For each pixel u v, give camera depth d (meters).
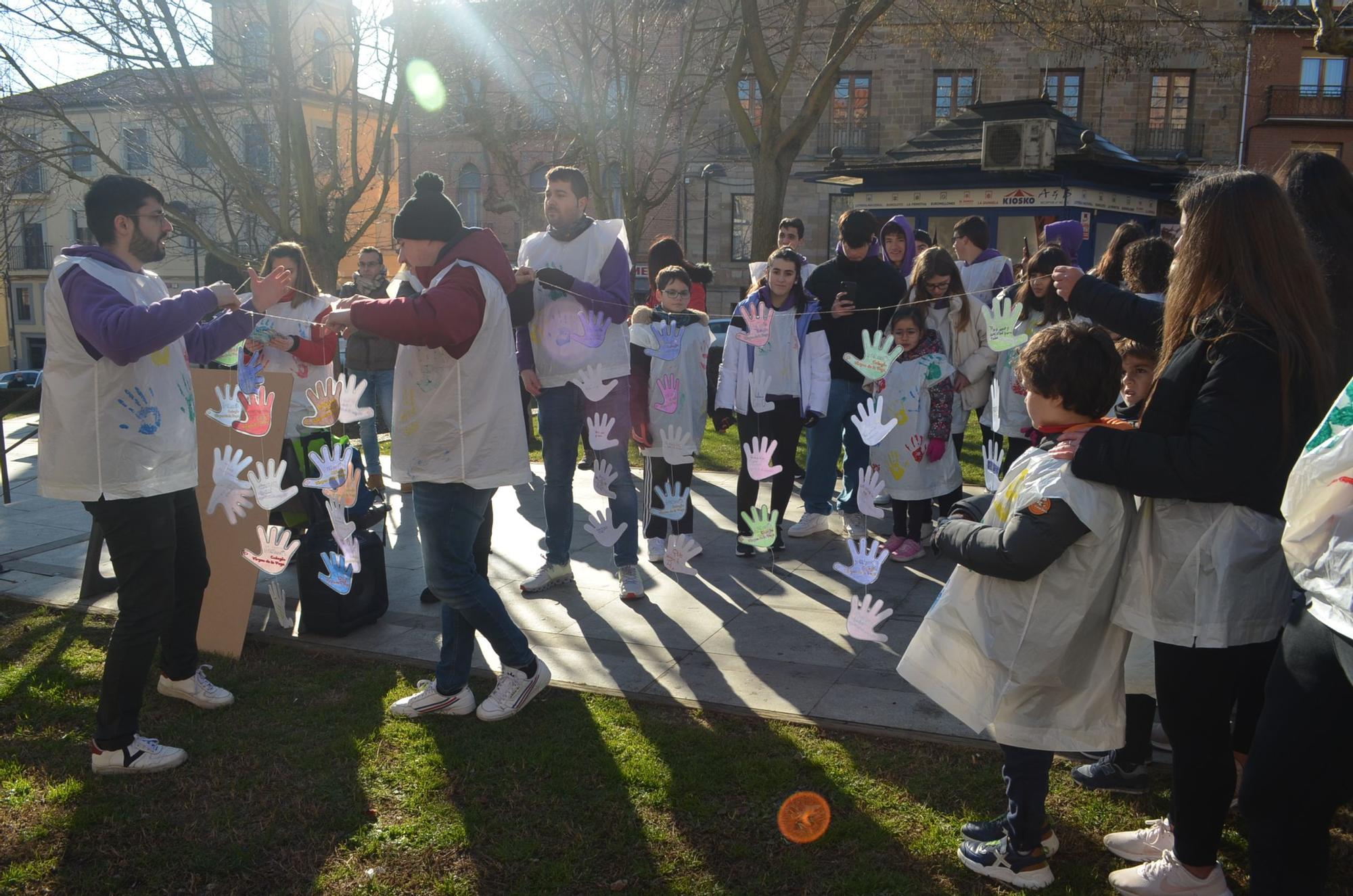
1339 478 1.86
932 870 2.72
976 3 15.43
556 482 5.07
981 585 2.62
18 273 35.88
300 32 13.07
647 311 5.02
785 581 5.25
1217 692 2.38
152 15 11.20
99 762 3.34
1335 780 2.00
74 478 3.22
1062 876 2.68
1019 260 14.64
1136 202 13.99
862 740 3.44
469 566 3.58
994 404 4.83
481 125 17.38
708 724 3.61
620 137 14.59
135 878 2.79
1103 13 15.01
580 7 13.24
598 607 4.94
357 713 3.77
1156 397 2.39
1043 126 12.24
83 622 4.91
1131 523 2.45
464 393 3.38
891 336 3.36
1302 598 2.14
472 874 2.76
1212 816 2.44
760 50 12.95
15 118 12.98
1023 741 2.54
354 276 8.09
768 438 5.50
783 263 5.20
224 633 4.43
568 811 3.05
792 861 2.76
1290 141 28.33
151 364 3.31
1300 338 2.22
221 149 12.16
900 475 5.29
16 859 2.88
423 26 12.73
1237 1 26.31
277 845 2.92
